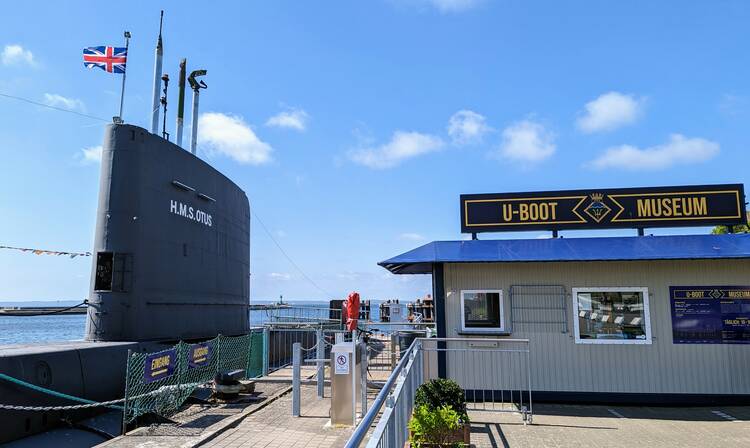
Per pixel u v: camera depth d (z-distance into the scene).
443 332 11.28
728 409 10.38
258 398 11.36
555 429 8.85
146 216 10.53
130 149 10.45
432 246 11.61
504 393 11.03
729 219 11.27
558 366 11.01
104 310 9.98
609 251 10.79
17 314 9.84
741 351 10.73
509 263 11.34
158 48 13.53
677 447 7.79
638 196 11.55
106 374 9.30
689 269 11.02
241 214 15.17
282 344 19.94
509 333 11.13
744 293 10.84
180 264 11.56
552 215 11.68
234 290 14.36
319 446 7.84
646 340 10.91
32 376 7.74
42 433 7.93
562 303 11.16
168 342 10.90
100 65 11.83
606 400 10.81
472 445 7.91
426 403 7.46
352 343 9.20
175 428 8.78
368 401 10.78
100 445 7.76
